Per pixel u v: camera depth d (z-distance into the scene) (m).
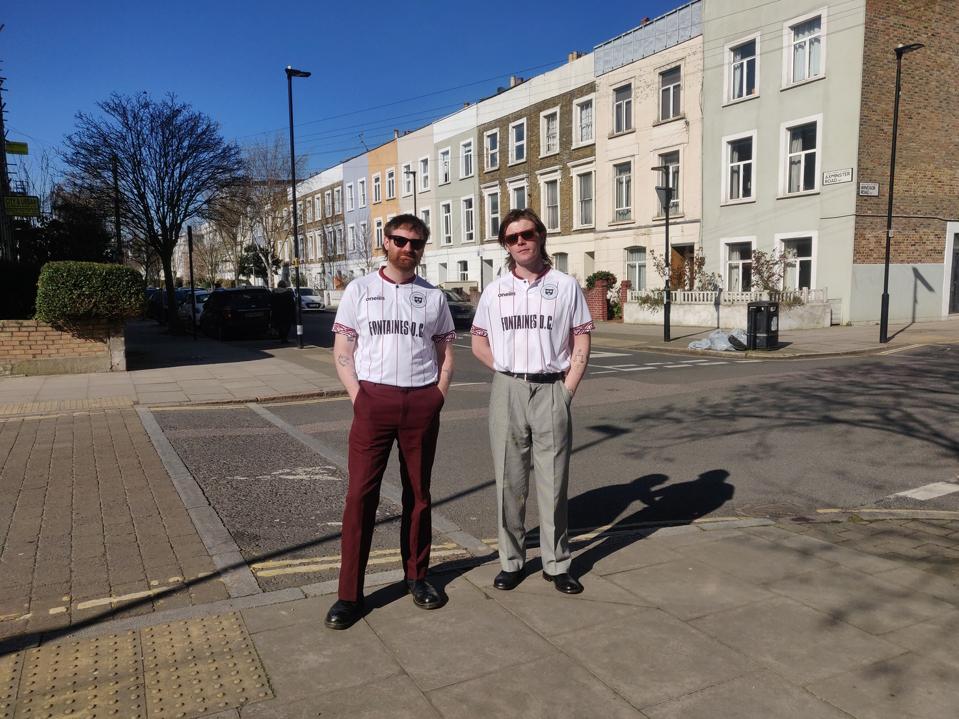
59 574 3.77
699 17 22.33
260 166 43.56
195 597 3.47
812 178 19.84
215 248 55.94
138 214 23.41
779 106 20.27
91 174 22.30
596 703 2.54
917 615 3.20
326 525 4.70
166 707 2.51
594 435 7.60
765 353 14.95
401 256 3.19
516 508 3.52
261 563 3.99
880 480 5.75
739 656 2.85
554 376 3.45
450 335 3.40
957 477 5.80
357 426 3.21
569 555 3.56
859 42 18.27
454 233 37.66
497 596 3.44
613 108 26.16
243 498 5.32
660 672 2.73
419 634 3.05
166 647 2.94
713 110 22.17
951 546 4.18
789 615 3.20
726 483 5.72
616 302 25.86
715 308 21.06
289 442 7.37
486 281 35.44
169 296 23.89
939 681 2.66
